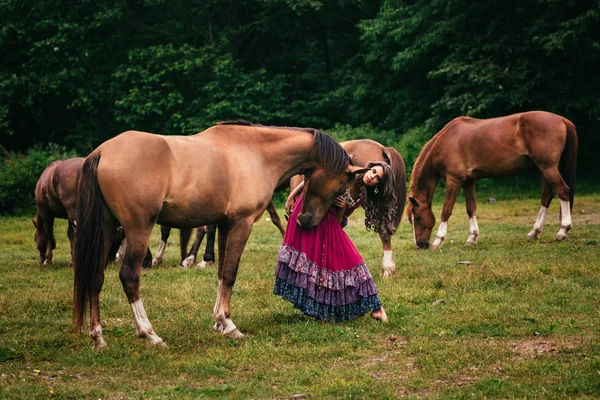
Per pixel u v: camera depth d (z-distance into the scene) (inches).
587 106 788.6
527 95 796.0
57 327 230.2
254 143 224.5
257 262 362.9
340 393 162.9
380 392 161.8
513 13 803.4
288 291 227.6
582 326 214.1
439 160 415.5
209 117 909.2
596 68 791.1
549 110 794.8
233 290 286.7
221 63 901.8
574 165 403.2
